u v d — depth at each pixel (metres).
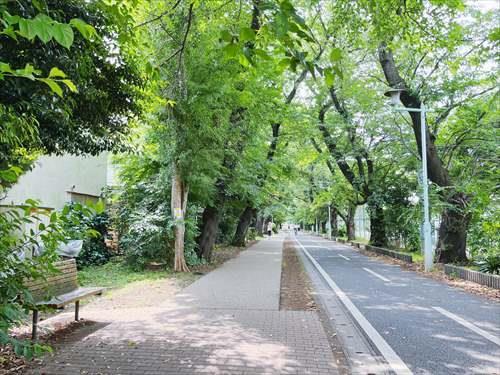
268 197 28.39
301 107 24.20
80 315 7.47
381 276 14.12
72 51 5.05
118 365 4.80
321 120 25.22
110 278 12.55
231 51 3.07
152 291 10.19
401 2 8.62
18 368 4.61
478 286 11.48
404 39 9.88
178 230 14.58
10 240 3.01
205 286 11.02
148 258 14.85
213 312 7.76
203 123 12.80
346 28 10.45
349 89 21.23
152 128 13.02
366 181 25.42
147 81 6.93
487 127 16.52
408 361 5.27
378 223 26.64
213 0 8.51
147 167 16.11
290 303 8.95
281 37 2.77
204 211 17.98
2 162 5.29
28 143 5.79
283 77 20.36
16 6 3.82
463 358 5.38
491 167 16.62
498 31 10.27
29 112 4.95
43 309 3.69
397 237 28.61
